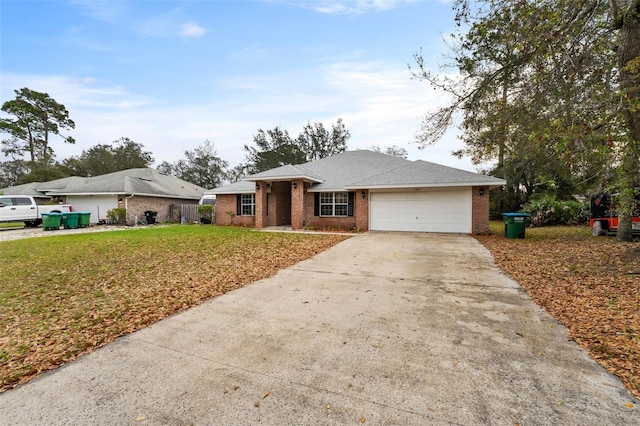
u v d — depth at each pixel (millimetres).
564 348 3129
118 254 8836
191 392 2482
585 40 5703
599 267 6344
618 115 4695
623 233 9891
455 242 10797
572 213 17406
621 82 5238
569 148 5262
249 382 2613
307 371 2770
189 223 21500
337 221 16125
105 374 2793
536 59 6023
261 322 3973
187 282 6012
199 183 46656
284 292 5293
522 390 2434
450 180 13094
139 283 6008
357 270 6805
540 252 8484
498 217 23734
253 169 37750
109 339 3557
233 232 14336
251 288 5566
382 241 11148
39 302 5000
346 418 2137
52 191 21828
